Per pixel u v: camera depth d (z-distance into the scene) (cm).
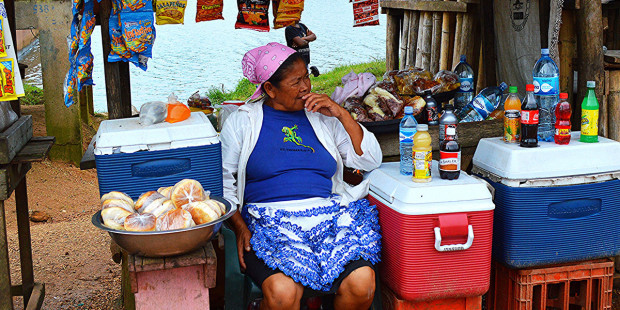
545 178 286
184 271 241
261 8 440
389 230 284
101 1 313
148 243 222
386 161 351
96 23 348
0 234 262
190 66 1652
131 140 265
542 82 310
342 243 280
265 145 296
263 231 278
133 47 312
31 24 684
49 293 387
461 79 403
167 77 1495
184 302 243
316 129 304
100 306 370
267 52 290
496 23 480
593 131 297
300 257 267
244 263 277
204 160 275
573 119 378
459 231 270
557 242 292
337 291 272
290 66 286
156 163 269
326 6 3145
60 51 696
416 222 268
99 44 1708
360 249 277
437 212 268
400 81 390
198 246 233
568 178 287
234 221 286
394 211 276
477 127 357
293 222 283
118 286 399
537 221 288
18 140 278
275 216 281
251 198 299
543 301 300
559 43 399
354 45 1992
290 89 289
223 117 446
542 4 423
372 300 277
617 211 298
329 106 295
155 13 359
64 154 720
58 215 581
